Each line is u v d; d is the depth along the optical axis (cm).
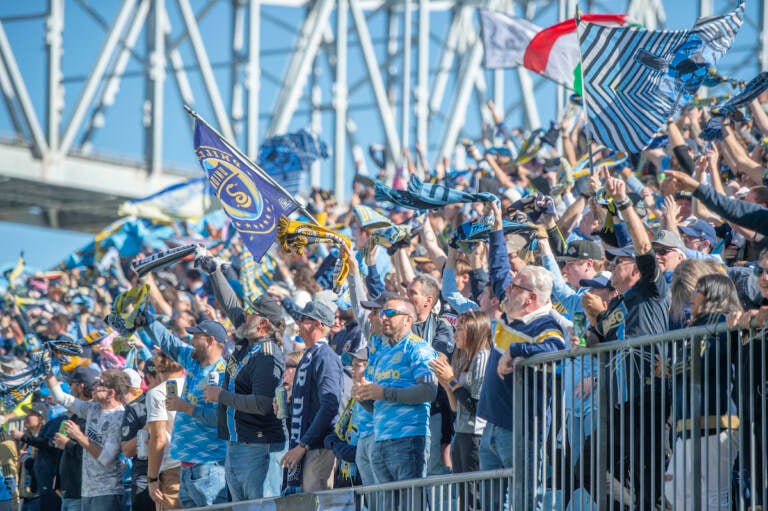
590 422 1991
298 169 4034
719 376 1747
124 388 3016
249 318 2583
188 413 2617
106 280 4556
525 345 2041
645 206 2783
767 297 1820
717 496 1761
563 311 2444
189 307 3366
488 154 3547
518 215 2695
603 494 1897
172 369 2792
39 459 3312
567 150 3434
